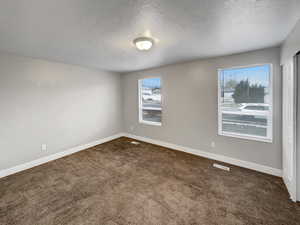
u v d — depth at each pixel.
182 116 3.47
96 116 4.07
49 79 3.07
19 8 1.25
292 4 1.23
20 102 2.68
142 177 2.42
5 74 2.49
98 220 1.57
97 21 1.51
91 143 3.96
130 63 3.37
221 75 2.93
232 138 2.80
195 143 3.31
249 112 2.67
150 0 1.18
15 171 2.62
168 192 2.02
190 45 2.21
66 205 1.80
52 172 2.62
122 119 4.88
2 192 2.06
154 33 1.81
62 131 3.33
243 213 1.64
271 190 2.03
